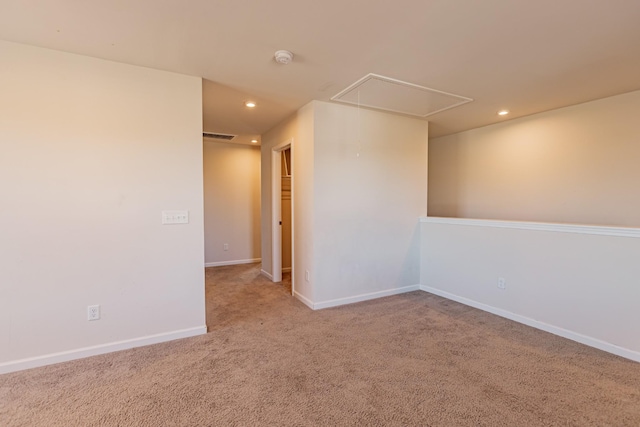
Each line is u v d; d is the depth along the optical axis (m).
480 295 3.37
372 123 3.67
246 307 3.46
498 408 1.73
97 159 2.33
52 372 2.10
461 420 1.64
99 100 2.33
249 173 6.03
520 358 2.29
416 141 4.02
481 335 2.69
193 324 2.71
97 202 2.34
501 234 3.15
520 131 3.91
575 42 2.09
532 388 1.92
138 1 1.65
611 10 1.73
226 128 4.58
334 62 2.38
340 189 3.49
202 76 2.65
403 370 2.12
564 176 3.49
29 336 2.16
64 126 2.23
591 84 2.81
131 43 2.11
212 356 2.33
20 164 2.12
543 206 3.69
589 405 1.75
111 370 2.13
